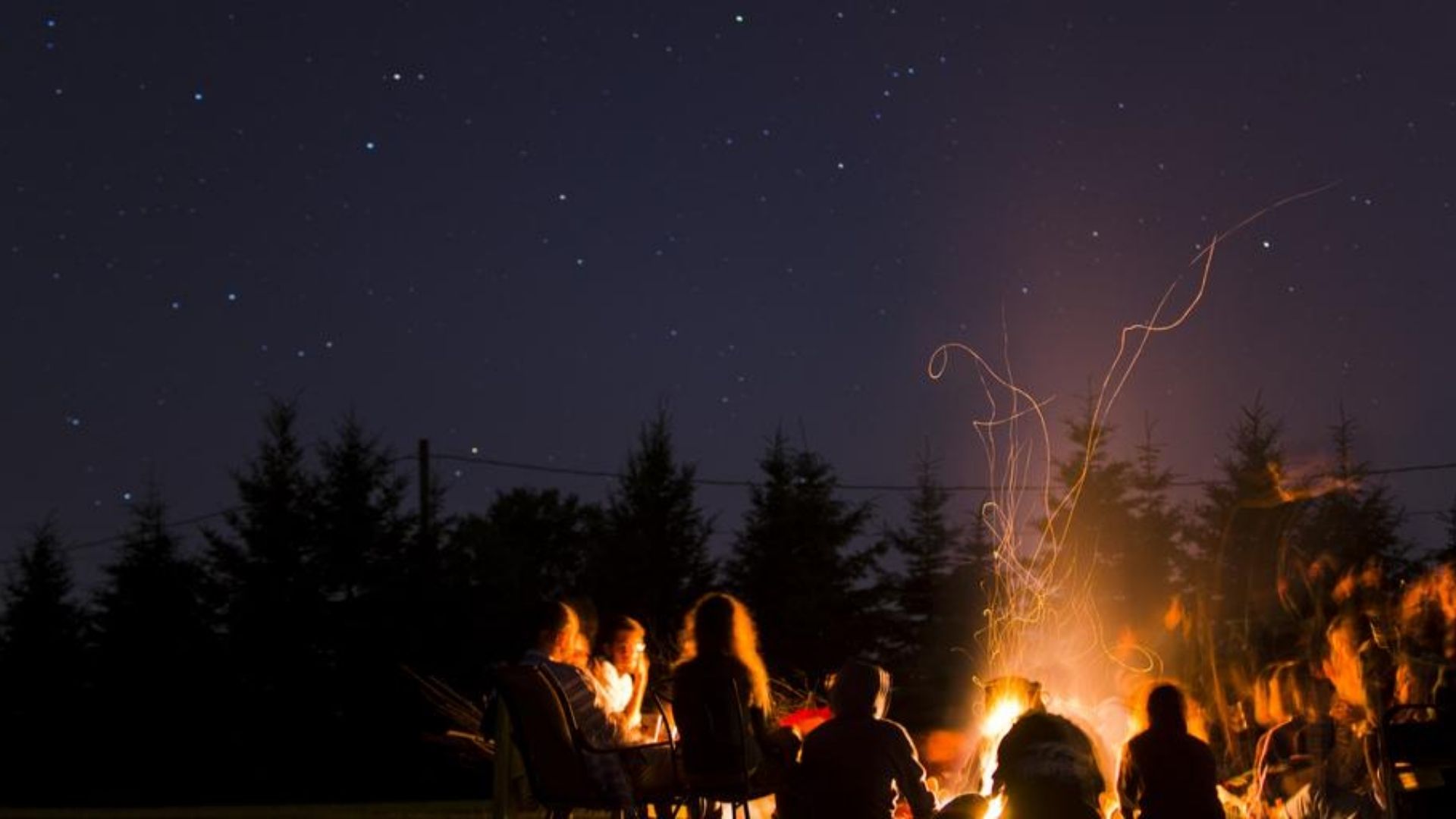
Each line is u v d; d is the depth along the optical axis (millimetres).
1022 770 5875
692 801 7418
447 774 32188
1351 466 29391
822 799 6426
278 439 34594
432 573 33375
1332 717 7570
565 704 7062
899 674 33594
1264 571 27641
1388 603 8070
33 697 34906
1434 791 6465
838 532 35469
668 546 33781
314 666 33125
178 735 33281
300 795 32625
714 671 7090
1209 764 6520
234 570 33906
